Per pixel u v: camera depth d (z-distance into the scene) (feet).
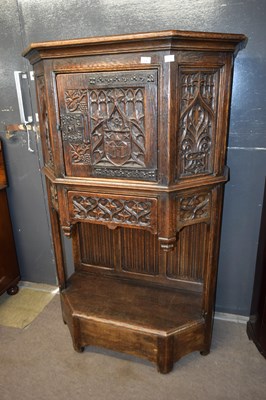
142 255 5.52
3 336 5.52
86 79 3.53
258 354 5.05
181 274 5.40
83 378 4.70
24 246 6.69
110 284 5.60
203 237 5.03
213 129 3.64
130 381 4.63
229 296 5.72
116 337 4.75
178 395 4.40
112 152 3.72
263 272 4.86
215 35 3.15
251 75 4.42
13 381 4.67
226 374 4.70
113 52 3.30
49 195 4.80
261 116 4.57
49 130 3.93
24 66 5.32
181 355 4.75
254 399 4.30
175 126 3.40
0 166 5.94
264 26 4.18
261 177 4.87
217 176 3.82
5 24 5.14
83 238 5.81
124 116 3.54
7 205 6.32
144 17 4.50
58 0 4.77
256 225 5.13
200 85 3.42
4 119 5.77
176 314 4.82
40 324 5.80
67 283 5.64
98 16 4.68
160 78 3.24
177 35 2.99
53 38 5.00
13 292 6.65
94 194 3.98
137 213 3.88
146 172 3.64
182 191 3.69
